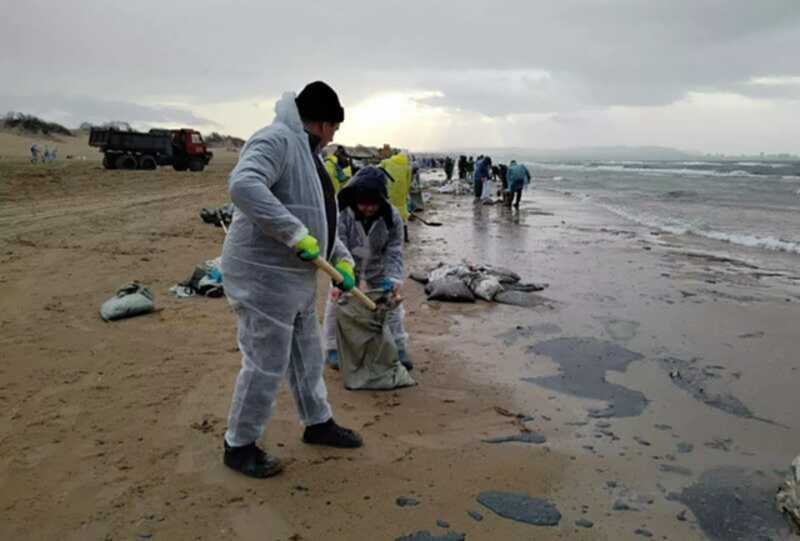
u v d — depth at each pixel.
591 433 4.23
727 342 6.38
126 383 4.73
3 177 25.80
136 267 9.16
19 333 5.89
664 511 3.31
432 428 4.22
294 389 3.75
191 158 40.16
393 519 3.13
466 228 16.50
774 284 9.43
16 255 9.80
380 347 4.91
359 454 3.78
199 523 3.03
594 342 6.31
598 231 16.14
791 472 3.42
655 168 85.31
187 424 4.06
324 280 8.89
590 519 3.21
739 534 3.12
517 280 9.05
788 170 70.06
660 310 7.67
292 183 3.23
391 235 5.09
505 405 4.66
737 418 4.52
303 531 3.00
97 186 25.98
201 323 6.35
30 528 2.95
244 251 3.26
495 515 3.21
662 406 4.73
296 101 3.36
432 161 76.75
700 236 15.28
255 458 3.48
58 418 4.12
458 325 6.82
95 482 3.36
